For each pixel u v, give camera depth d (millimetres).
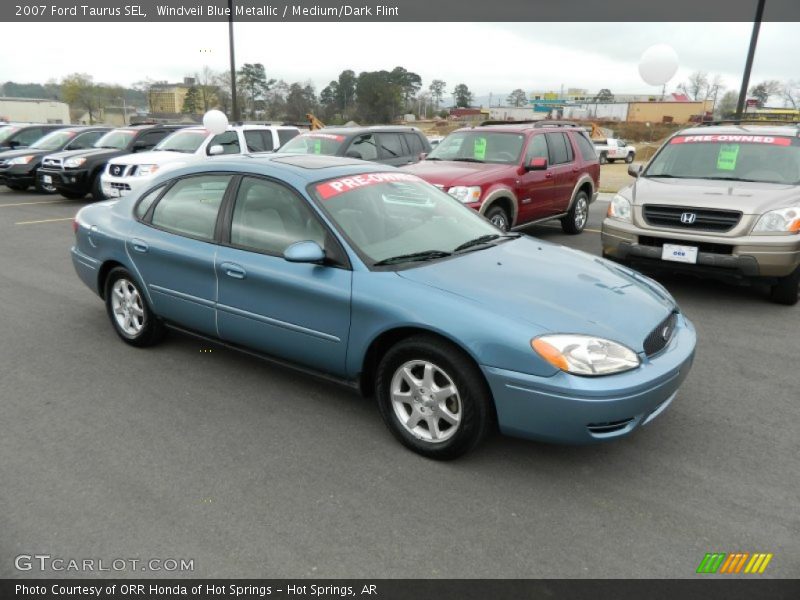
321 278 3465
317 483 3051
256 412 3779
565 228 10195
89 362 4520
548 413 2881
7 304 5910
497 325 2949
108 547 2594
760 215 5633
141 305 4633
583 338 2908
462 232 4039
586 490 3018
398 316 3166
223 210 4008
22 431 3525
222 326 4020
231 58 18125
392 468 3191
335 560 2531
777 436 3574
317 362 3607
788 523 2787
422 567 2498
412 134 12438
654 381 2961
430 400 3201
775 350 4938
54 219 11367
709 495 2992
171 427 3590
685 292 6609
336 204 3686
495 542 2641
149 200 4551
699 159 7020
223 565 2502
